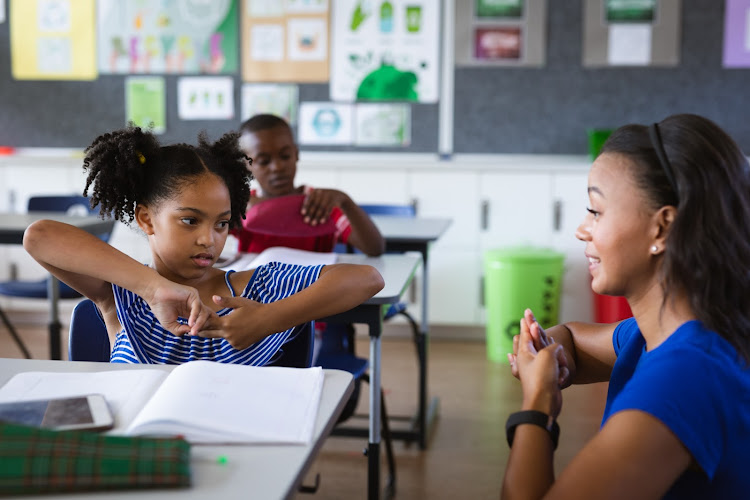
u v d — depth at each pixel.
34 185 4.17
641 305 0.86
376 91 4.25
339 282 1.28
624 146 0.84
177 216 1.26
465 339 4.14
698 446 0.74
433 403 2.94
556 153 4.19
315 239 2.22
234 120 4.34
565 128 4.17
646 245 0.83
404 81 4.22
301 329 1.33
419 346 2.62
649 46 4.07
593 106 4.14
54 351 2.79
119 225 4.06
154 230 1.30
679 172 0.79
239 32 4.27
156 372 1.02
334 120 4.29
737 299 0.80
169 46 4.32
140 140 1.29
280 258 1.84
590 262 0.88
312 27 4.23
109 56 4.35
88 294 1.30
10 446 0.71
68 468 0.71
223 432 0.83
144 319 1.27
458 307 4.05
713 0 4.01
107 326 1.35
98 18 4.33
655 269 0.84
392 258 2.18
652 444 0.73
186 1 4.27
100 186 1.32
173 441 0.78
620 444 0.74
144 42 4.32
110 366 1.09
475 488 2.29
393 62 4.21
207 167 1.29
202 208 1.26
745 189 0.80
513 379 3.40
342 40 4.23
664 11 4.04
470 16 4.13
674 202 0.80
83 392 0.95
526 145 4.20
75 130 4.41
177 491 0.72
